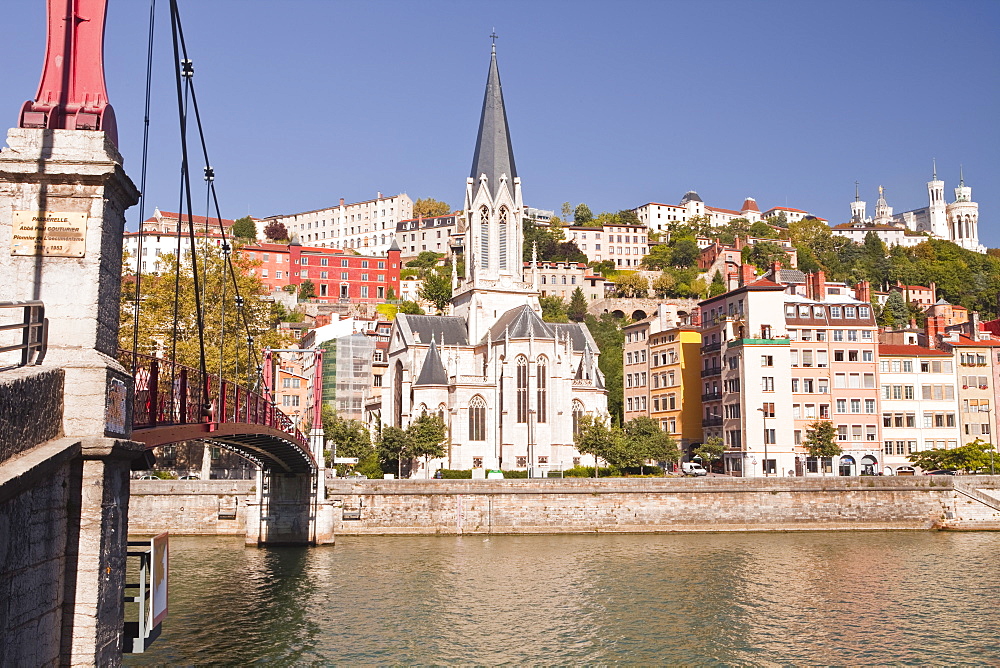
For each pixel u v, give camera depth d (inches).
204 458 3838.6
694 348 5541.3
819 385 4995.1
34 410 839.7
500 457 4916.3
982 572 2751.0
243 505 3533.5
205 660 1707.7
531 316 5068.9
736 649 1879.9
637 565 2859.3
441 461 4820.4
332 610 2164.1
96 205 940.0
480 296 5536.4
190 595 2321.6
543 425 4931.1
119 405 968.9
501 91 5831.7
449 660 1771.7
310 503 3260.3
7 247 926.4
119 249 1008.9
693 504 3745.1
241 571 2687.0
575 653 1836.9
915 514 3878.0
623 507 3708.2
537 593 2399.1
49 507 852.0
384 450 4606.3
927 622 2113.7
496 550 3171.8
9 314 917.8
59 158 927.7
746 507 3784.5
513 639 1931.6
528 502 3649.1
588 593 2404.0
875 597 2389.3
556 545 3321.9
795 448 4847.4
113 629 936.9
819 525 3809.1
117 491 950.4
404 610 2176.4
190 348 3841.0
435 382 4985.2
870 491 3865.7
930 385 5172.2
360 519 3560.5
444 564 2847.0
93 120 949.2
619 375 6796.3
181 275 4042.8
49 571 853.2
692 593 2422.5
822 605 2284.7
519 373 4953.3
